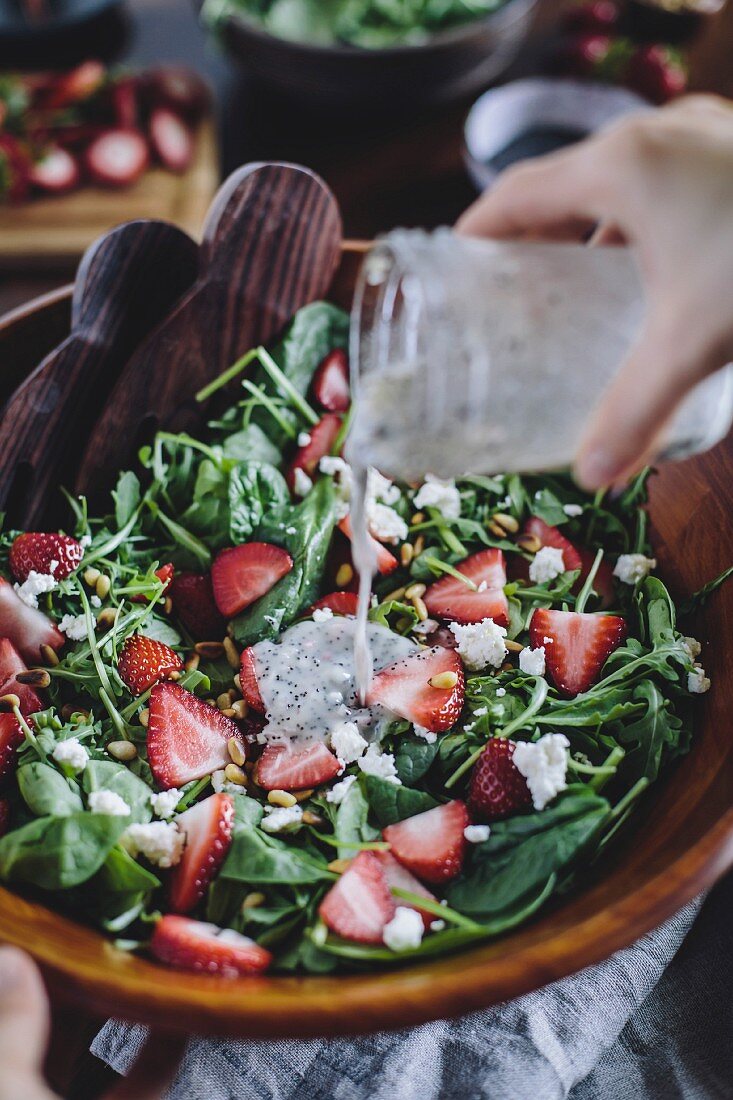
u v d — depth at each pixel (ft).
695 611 1.94
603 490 2.09
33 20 3.03
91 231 2.82
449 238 1.51
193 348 2.11
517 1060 1.80
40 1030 1.48
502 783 1.76
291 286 2.16
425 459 1.57
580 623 1.93
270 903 1.72
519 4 2.72
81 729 1.85
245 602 1.98
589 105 2.82
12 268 2.81
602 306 1.50
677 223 1.38
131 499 2.08
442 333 1.46
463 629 1.93
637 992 1.86
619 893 1.58
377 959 1.64
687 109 1.49
